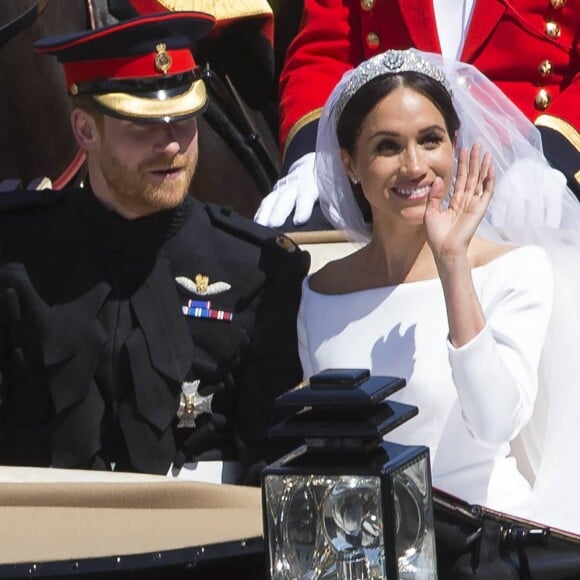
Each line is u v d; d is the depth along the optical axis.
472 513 11.64
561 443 13.36
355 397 9.77
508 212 14.49
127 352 13.68
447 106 13.39
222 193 19.19
